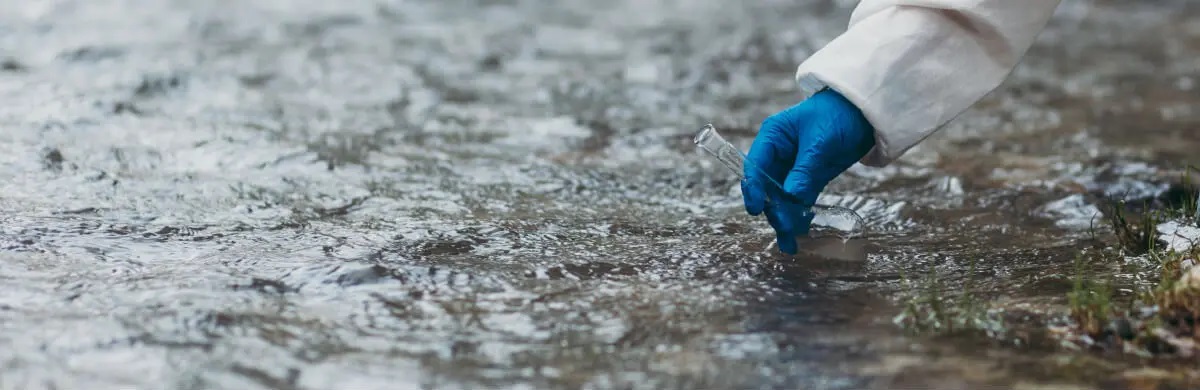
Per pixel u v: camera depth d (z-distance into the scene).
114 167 13.63
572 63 25.06
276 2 32.81
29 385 7.34
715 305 9.18
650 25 31.94
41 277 9.45
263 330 8.40
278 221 11.59
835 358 8.10
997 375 7.84
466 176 14.05
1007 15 9.63
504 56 25.55
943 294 9.62
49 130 15.52
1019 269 10.48
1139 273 10.27
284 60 23.36
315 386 7.45
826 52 9.80
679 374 7.77
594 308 9.07
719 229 11.68
